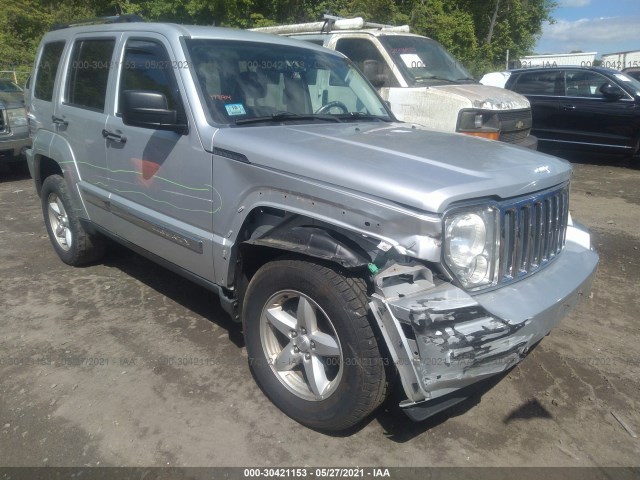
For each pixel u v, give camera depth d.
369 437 2.85
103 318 4.05
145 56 3.67
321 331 2.78
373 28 7.99
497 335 2.36
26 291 4.48
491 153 3.09
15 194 7.85
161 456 2.68
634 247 5.89
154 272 4.92
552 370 3.50
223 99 3.34
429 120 6.60
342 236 2.62
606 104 9.96
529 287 2.72
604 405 3.17
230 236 3.08
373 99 4.41
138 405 3.05
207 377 3.34
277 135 3.12
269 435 2.85
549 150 11.61
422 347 2.27
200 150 3.17
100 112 4.06
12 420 2.90
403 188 2.40
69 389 3.18
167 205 3.50
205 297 4.43
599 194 8.23
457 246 2.43
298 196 2.73
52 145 4.64
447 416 3.05
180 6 17.16
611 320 4.20
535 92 10.84
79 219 4.63
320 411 2.75
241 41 3.76
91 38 4.31
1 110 8.09
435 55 7.63
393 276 2.37
